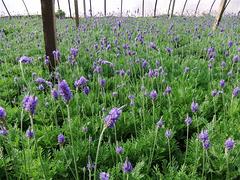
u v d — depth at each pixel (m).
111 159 0.49
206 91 0.72
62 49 1.17
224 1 1.59
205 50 1.01
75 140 0.55
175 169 0.45
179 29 1.66
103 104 0.65
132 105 0.57
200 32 1.52
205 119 0.59
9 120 0.62
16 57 1.05
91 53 1.02
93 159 0.49
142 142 0.51
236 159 0.47
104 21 2.10
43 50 1.19
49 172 0.44
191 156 0.50
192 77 0.80
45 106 0.65
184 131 0.59
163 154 0.51
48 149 0.54
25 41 1.34
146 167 0.47
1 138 0.50
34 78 0.79
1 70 0.98
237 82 0.71
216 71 0.89
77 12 1.80
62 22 2.33
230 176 0.46
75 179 0.45
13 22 2.36
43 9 0.84
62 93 0.35
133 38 1.34
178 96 0.68
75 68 0.92
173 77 0.83
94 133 0.56
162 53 1.07
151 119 0.60
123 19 2.19
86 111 0.66
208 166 0.44
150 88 0.73
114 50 1.15
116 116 0.31
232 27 1.63
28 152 0.45
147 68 0.89
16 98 0.77
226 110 0.64
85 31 1.45
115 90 0.72
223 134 0.53
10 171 0.47
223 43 1.16
